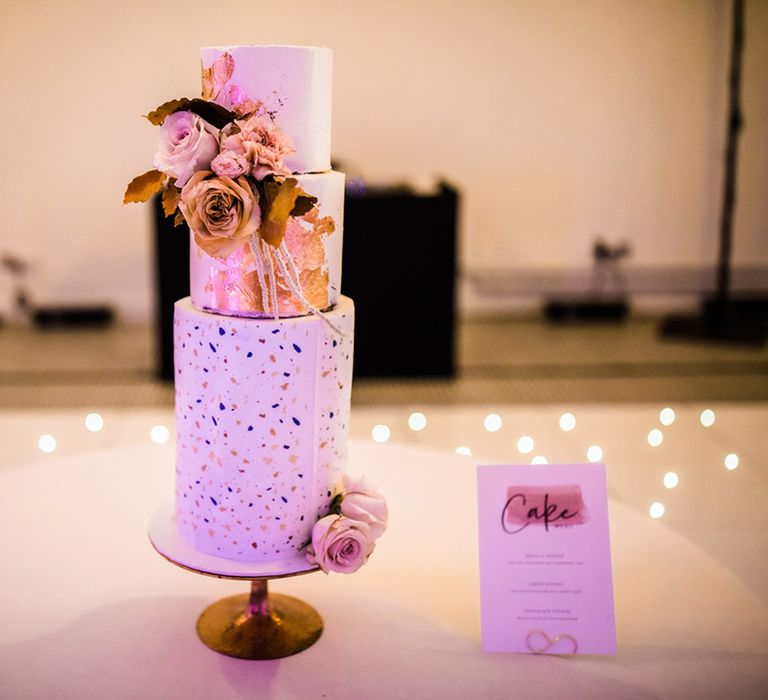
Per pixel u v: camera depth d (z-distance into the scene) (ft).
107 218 18.08
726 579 5.47
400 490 6.52
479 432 12.22
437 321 14.84
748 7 18.31
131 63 17.54
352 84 18.04
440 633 4.85
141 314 18.53
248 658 4.57
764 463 11.08
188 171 4.09
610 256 19.21
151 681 4.38
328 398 4.55
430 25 17.93
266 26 17.67
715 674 4.52
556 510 4.73
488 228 18.97
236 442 4.42
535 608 4.69
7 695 4.23
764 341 17.43
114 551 5.63
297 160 4.36
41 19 17.17
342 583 5.32
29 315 18.21
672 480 8.05
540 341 17.54
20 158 17.70
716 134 18.81
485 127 18.47
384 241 14.49
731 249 19.40
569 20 18.13
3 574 5.31
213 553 4.62
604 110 18.57
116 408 13.05
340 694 4.32
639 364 15.93
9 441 11.51
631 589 5.33
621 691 4.36
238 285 4.34
